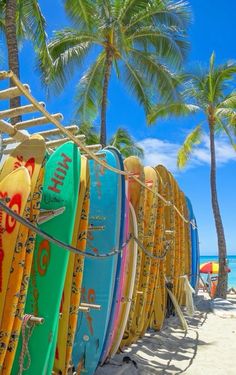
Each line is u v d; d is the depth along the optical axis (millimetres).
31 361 3092
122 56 14719
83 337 4312
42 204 3555
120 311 4949
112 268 4395
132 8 13602
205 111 17828
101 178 4730
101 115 14359
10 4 9438
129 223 5234
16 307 2801
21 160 3283
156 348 5965
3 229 2990
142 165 5648
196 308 10289
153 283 6344
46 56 11828
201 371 4941
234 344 6492
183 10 13742
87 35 14141
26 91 2629
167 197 7496
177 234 8945
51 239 2771
